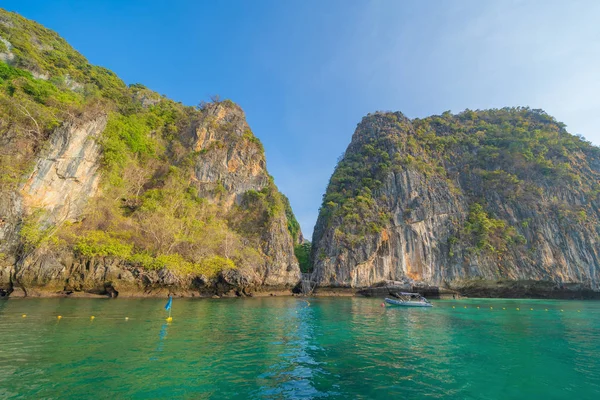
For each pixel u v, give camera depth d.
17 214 32.69
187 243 44.97
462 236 65.69
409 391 9.84
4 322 17.69
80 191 39.88
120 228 41.41
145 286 37.97
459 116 100.81
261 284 51.06
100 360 11.50
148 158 57.50
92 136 41.91
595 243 64.88
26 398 8.01
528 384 10.85
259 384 9.96
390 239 65.19
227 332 18.05
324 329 20.67
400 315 29.28
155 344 14.24
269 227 58.03
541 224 66.19
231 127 71.25
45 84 46.84
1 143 34.62
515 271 60.31
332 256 61.59
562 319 28.23
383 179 74.81
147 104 72.31
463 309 36.47
